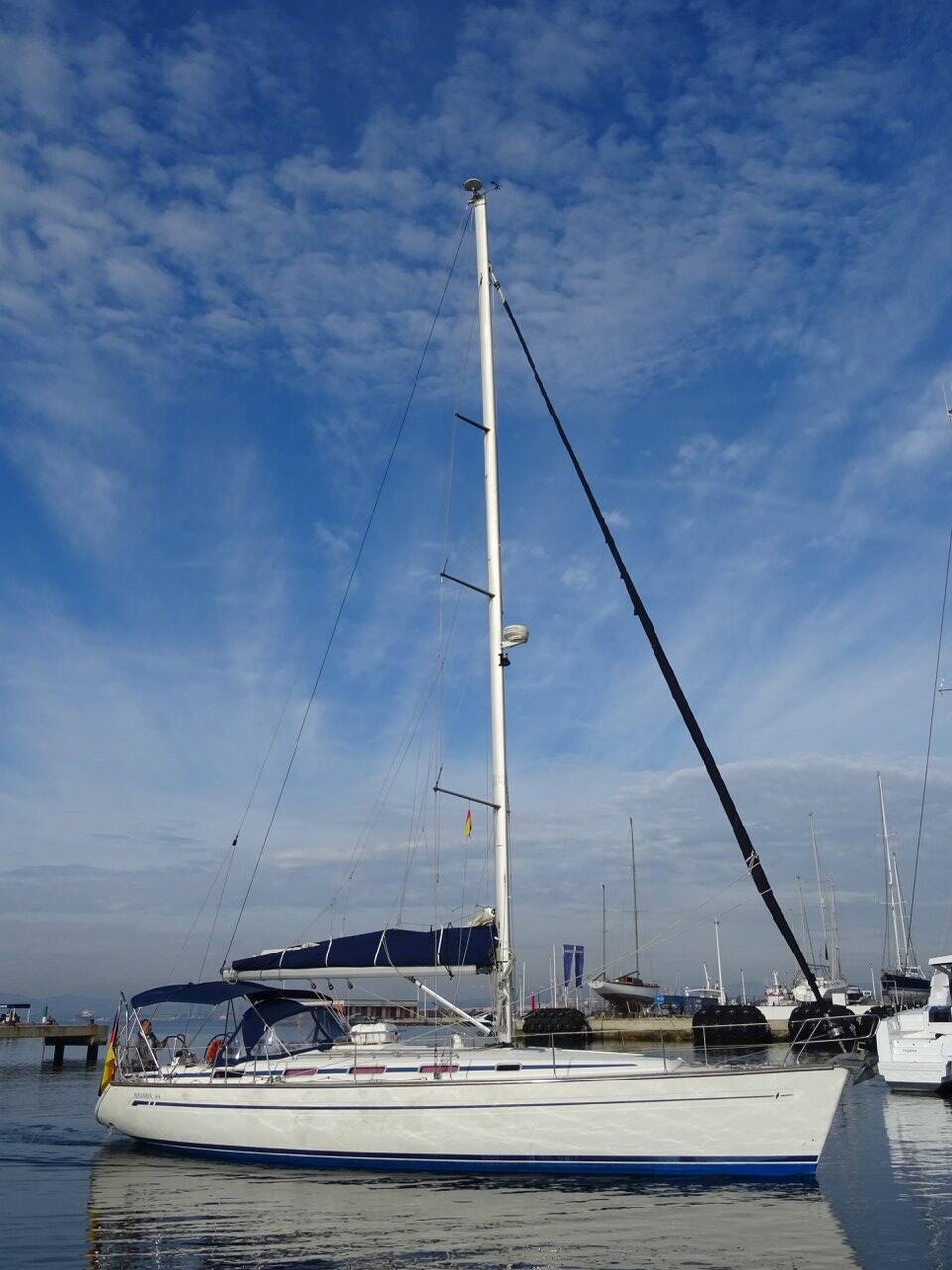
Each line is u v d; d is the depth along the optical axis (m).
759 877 13.60
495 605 15.56
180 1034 16.14
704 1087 12.20
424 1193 11.98
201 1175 13.68
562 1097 12.59
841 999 48.53
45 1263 9.62
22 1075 34.09
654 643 15.74
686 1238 9.88
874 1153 14.59
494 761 15.01
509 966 14.14
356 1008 15.77
